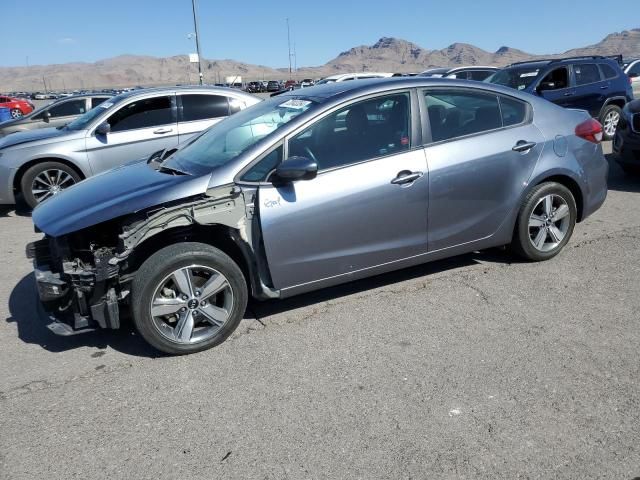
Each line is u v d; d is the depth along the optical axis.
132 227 3.50
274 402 3.07
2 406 3.15
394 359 3.46
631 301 4.09
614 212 6.42
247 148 3.76
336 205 3.78
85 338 3.98
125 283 3.57
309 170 3.47
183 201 3.58
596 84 10.95
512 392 3.05
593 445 2.61
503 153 4.36
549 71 10.68
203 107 8.15
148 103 7.91
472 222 4.36
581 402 2.94
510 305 4.11
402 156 4.02
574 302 4.11
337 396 3.10
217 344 3.71
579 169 4.73
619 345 3.49
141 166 4.39
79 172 7.70
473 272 4.73
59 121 10.91
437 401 3.00
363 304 4.25
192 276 3.55
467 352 3.49
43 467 2.64
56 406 3.13
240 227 3.63
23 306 4.59
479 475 2.46
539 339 3.61
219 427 2.88
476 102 4.40
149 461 2.65
